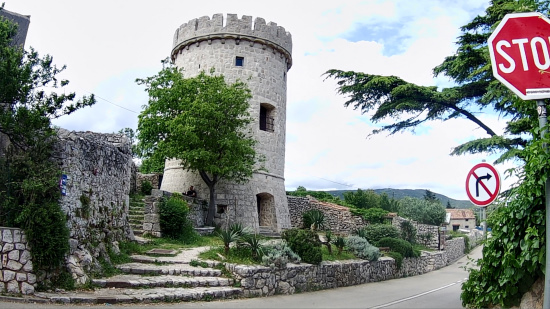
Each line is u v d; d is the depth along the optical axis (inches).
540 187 251.1
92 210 479.5
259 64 1013.8
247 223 935.0
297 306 426.6
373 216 1189.1
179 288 435.8
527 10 263.4
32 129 403.9
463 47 463.8
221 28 995.3
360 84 527.5
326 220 1213.1
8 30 424.5
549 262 171.9
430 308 442.0
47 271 383.9
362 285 673.0
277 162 1029.2
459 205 6186.0
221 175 832.3
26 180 383.2
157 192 678.5
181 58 1053.8
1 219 382.3
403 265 884.0
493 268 292.7
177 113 836.6
